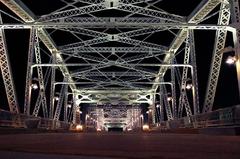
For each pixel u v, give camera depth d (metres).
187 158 4.07
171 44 37.09
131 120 110.62
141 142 8.40
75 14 27.55
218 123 16.00
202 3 25.41
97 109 101.38
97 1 28.12
